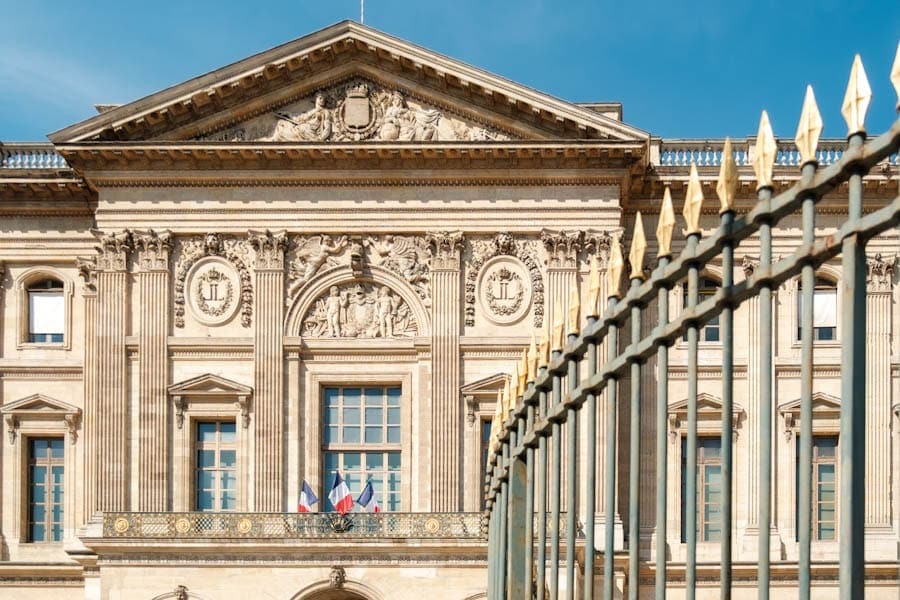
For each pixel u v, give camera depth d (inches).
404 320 2158.0
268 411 2122.3
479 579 1956.2
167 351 2140.7
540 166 2145.7
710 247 372.5
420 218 2159.2
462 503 2102.6
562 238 2132.1
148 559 1964.8
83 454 2246.6
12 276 2293.3
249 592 1958.7
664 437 398.0
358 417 2159.2
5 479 2249.0
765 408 347.6
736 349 2176.4
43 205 2281.0
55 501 2267.5
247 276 2165.4
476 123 2162.9
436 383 2122.3
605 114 2245.3
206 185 2169.0
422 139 2146.9
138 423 2122.3
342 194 2170.3
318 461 2124.8
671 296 2098.9
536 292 2139.5
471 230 2151.8
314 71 2164.1
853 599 299.0
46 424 2263.8
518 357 2128.4
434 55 2110.0
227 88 2135.8
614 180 2140.7
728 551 352.8
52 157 2331.4
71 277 2293.3
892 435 2158.0
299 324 2155.5
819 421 2172.7
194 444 2143.2
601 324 445.4
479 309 2150.6
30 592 2202.3
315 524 1984.5
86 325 2257.6
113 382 2130.9
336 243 2166.6
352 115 2164.1
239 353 2148.1
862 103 312.7
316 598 1989.4
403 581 1958.7
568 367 484.1
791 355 2166.6
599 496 2031.3
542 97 2103.8
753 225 355.9
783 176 2117.4
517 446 565.6
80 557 2096.5
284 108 2177.7
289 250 2170.3
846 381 309.6
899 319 2181.3
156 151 2129.7
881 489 2143.2
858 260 313.9
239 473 2111.2
